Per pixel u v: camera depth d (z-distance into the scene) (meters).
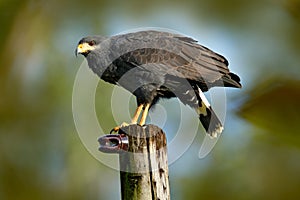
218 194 13.80
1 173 16.12
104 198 15.27
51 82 16.28
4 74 16.42
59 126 15.97
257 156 13.76
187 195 13.78
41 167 16.00
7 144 16.27
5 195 16.12
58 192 15.62
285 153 13.59
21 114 16.36
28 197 16.12
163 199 6.47
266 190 13.73
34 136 16.14
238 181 13.86
